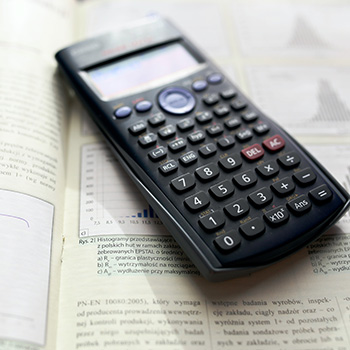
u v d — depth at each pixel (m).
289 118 0.42
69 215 0.36
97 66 0.40
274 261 0.33
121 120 0.37
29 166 0.36
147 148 0.36
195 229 0.33
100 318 0.32
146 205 0.36
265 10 0.49
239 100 0.39
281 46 0.46
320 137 0.41
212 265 0.32
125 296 0.33
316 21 0.48
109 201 0.37
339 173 0.38
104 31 0.44
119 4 0.48
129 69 0.40
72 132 0.40
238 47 0.46
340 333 0.32
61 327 0.32
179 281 0.34
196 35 0.47
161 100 0.38
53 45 0.43
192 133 0.37
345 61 0.45
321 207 0.34
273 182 0.35
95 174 0.38
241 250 0.33
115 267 0.34
